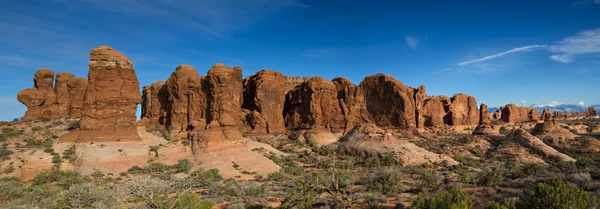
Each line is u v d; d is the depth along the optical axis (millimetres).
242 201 23484
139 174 39531
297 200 19531
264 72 84562
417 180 32938
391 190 25156
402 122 80750
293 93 91312
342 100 85188
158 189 18125
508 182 26125
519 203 14469
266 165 45969
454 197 15352
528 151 61438
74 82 59969
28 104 55219
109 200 19188
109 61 48250
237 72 80875
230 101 55594
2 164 35500
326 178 21922
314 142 73438
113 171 39469
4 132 47000
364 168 49406
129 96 48938
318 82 84188
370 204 19828
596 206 13344
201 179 33875
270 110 81812
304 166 51031
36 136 46469
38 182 32906
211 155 47219
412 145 58219
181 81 63750
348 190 27391
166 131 61688
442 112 109562
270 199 24172
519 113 144000
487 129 82312
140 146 46969
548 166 47906
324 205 20531
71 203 18359
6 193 25156
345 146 63844
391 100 82812
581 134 91312
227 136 51281
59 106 58281
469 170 45281
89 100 45781
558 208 12734
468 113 117938
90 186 21312
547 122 77188
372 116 84812
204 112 59500
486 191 22578
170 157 46406
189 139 51125
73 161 39781
